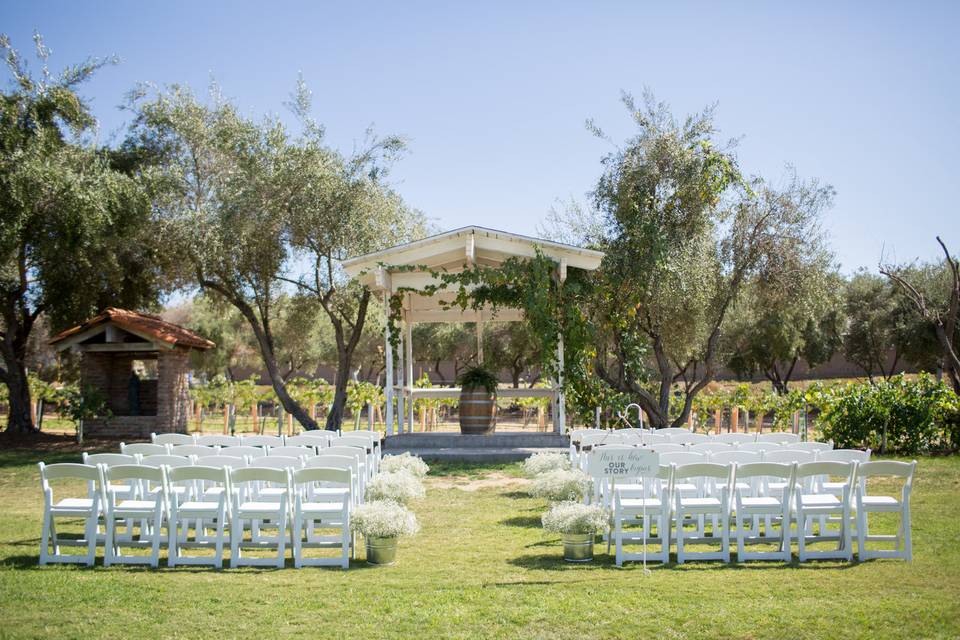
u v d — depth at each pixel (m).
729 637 4.93
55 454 15.98
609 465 6.91
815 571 6.54
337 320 19.41
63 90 17.33
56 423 24.75
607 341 18.88
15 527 8.72
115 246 18.44
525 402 23.69
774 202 18.38
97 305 20.56
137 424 19.03
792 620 5.17
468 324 30.84
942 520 8.71
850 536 6.96
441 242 15.30
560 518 7.05
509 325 28.38
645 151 17.73
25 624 5.16
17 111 16.70
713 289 18.59
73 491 11.77
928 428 14.38
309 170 17.70
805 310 18.84
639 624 5.14
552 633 5.01
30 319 19.55
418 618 5.28
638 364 17.84
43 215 16.78
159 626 5.14
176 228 17.78
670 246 17.50
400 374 16.47
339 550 7.62
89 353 19.30
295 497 7.09
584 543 7.12
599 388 16.03
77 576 6.39
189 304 40.88
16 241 16.20
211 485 8.97
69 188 16.02
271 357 19.22
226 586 6.08
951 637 4.88
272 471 6.86
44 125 17.20
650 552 7.37
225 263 18.05
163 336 18.34
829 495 7.67
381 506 7.12
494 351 29.92
